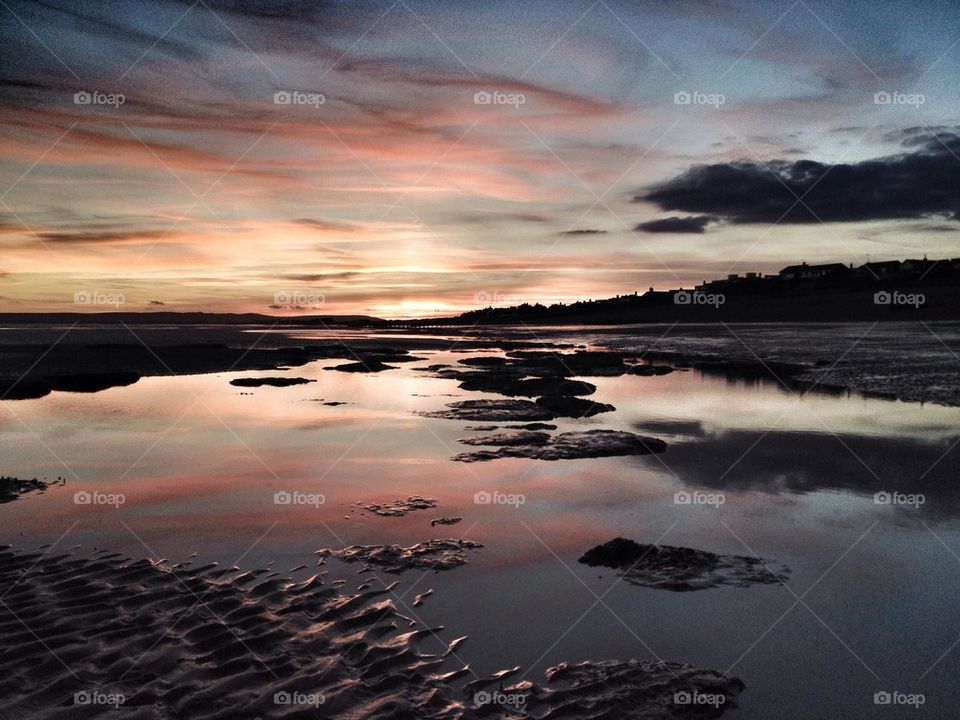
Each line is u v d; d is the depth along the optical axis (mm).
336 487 10242
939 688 4961
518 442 13398
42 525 8438
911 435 13648
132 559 7320
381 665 5273
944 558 7297
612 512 9023
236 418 16578
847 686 5004
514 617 6070
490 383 23672
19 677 5012
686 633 5777
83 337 52625
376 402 19500
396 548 7699
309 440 13805
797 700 4844
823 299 96375
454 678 5129
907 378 22703
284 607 6215
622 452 12523
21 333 58688
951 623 5887
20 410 17922
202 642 5562
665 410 17781
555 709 4766
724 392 21438
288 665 5250
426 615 6113
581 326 102875
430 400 19922
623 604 6309
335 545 7789
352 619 6012
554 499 9617
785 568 7098
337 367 31391
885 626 5855
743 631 5801
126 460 12000
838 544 7754
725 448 12828
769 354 35031
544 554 7527
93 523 8523
